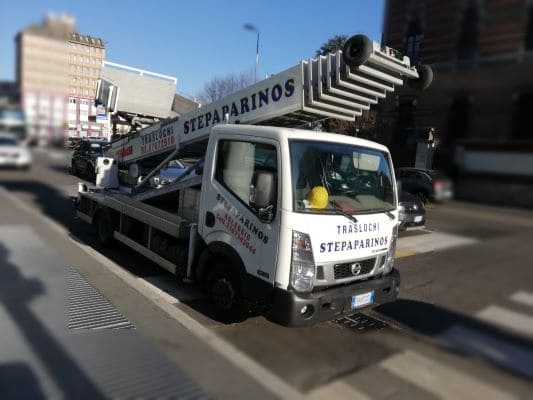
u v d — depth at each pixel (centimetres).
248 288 379
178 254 475
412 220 918
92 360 313
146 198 566
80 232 734
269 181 353
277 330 417
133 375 301
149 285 513
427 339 426
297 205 357
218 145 428
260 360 357
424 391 329
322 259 359
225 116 498
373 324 457
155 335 367
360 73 397
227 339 389
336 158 394
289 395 304
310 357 371
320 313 358
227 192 408
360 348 396
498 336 436
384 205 424
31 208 691
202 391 293
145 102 732
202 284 442
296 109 435
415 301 537
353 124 477
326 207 370
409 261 738
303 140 378
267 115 462
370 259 400
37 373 289
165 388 291
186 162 618
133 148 659
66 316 380
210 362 334
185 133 552
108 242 652
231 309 407
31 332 343
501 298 550
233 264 402
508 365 379
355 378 341
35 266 499
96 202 687
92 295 438
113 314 399
